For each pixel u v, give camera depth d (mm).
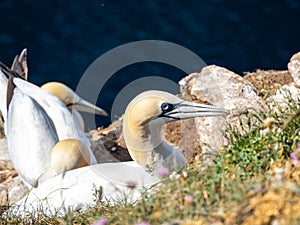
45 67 28359
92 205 12984
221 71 16625
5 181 17047
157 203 9836
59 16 30391
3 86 18719
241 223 8805
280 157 10375
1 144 18688
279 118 11914
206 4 29938
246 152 10633
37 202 13594
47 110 17172
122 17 29969
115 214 10883
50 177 15820
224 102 15859
